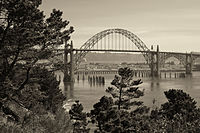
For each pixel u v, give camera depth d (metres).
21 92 22.09
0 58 19.97
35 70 22.41
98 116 34.91
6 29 19.23
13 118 23.58
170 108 43.69
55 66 23.58
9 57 20.62
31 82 22.41
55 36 21.25
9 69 20.30
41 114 30.50
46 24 21.17
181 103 42.72
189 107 42.62
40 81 23.05
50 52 21.86
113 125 34.09
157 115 43.03
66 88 160.62
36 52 21.41
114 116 34.62
